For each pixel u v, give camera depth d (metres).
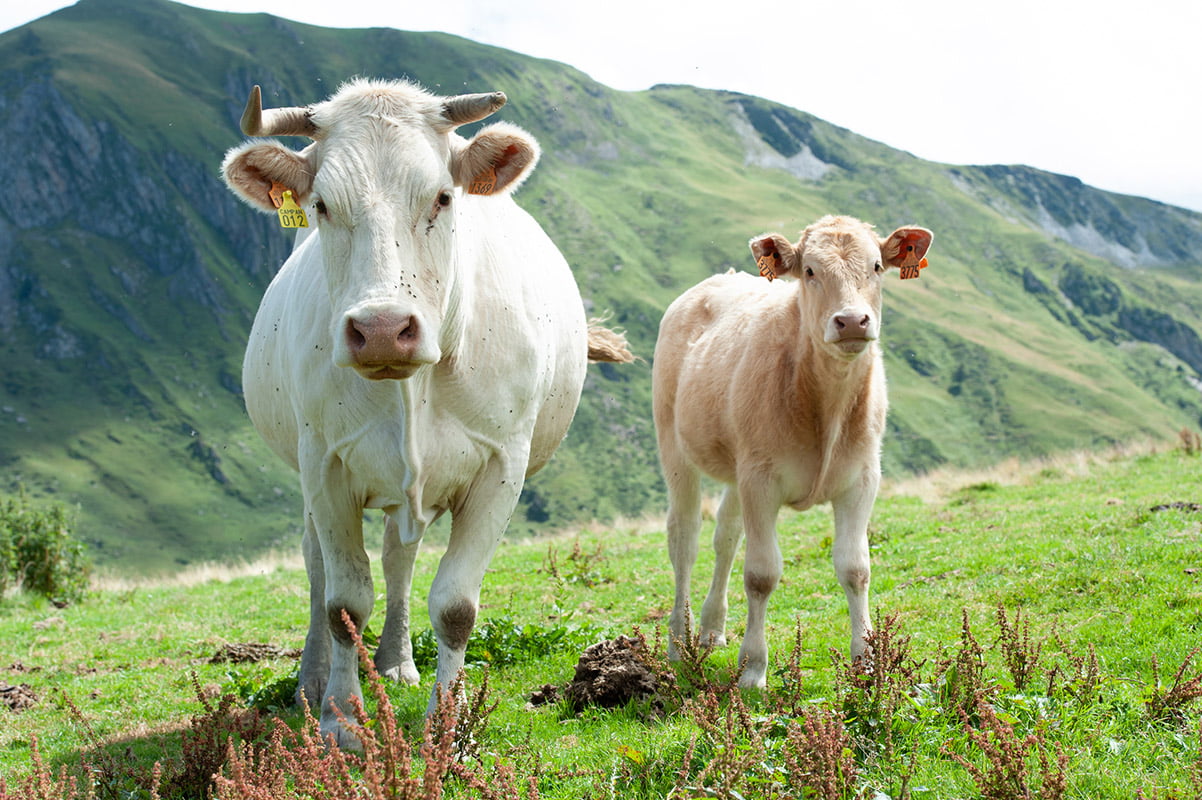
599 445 154.50
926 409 180.75
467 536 6.60
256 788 4.73
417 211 5.48
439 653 6.47
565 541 17.36
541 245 8.23
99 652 10.86
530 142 5.94
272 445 8.31
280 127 5.62
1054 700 5.94
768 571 7.45
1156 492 14.55
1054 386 193.25
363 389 6.21
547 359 7.24
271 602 13.47
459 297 6.02
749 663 7.33
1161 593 8.45
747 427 7.66
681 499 8.94
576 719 6.64
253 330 8.41
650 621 10.10
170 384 167.75
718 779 5.00
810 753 4.86
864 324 6.99
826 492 7.64
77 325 174.38
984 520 13.90
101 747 6.91
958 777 5.21
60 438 152.38
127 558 129.38
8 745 7.57
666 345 9.35
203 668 9.73
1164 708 5.86
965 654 6.09
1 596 16.22
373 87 5.79
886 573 11.23
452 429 6.41
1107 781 5.11
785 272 7.73
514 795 4.77
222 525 140.50
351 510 6.62
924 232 7.77
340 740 6.34
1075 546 10.48
